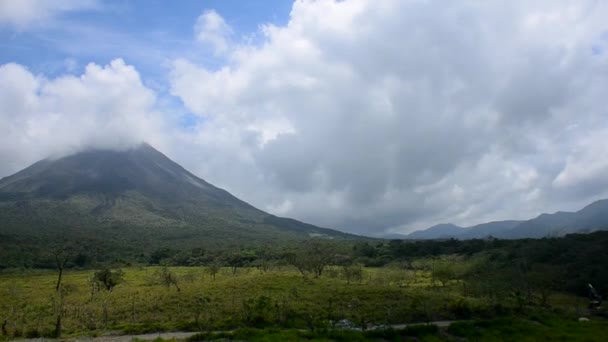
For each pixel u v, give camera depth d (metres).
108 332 40.91
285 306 47.44
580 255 83.38
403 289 61.53
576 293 67.25
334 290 58.38
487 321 37.75
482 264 93.75
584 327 36.31
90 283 93.12
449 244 145.12
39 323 46.34
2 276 121.06
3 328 42.41
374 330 34.06
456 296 56.22
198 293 59.12
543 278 69.94
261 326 41.03
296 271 104.00
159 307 52.22
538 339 31.56
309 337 31.80
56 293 79.19
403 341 32.12
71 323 46.22
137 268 147.62
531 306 53.53
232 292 58.44
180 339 33.62
